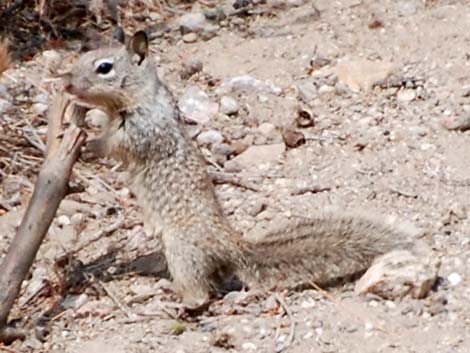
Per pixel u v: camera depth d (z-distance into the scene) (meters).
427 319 10.63
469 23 16.09
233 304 10.86
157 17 16.78
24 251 10.73
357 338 10.41
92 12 16.58
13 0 16.55
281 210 12.49
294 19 16.48
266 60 15.59
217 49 15.90
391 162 13.29
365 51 15.67
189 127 14.09
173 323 10.71
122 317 10.91
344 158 13.45
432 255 11.34
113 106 11.31
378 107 14.47
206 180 11.14
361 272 11.17
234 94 14.79
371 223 11.21
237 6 16.84
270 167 13.35
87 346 10.53
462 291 10.98
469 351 10.20
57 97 11.32
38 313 11.07
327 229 11.08
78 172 13.21
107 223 12.45
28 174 13.31
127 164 11.33
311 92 14.77
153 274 11.54
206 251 10.87
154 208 11.07
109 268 11.67
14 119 14.18
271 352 10.30
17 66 15.41
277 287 11.06
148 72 11.32
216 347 10.40
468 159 13.28
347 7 16.64
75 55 15.76
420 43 15.73
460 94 14.61
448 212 12.27
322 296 10.95
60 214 12.55
